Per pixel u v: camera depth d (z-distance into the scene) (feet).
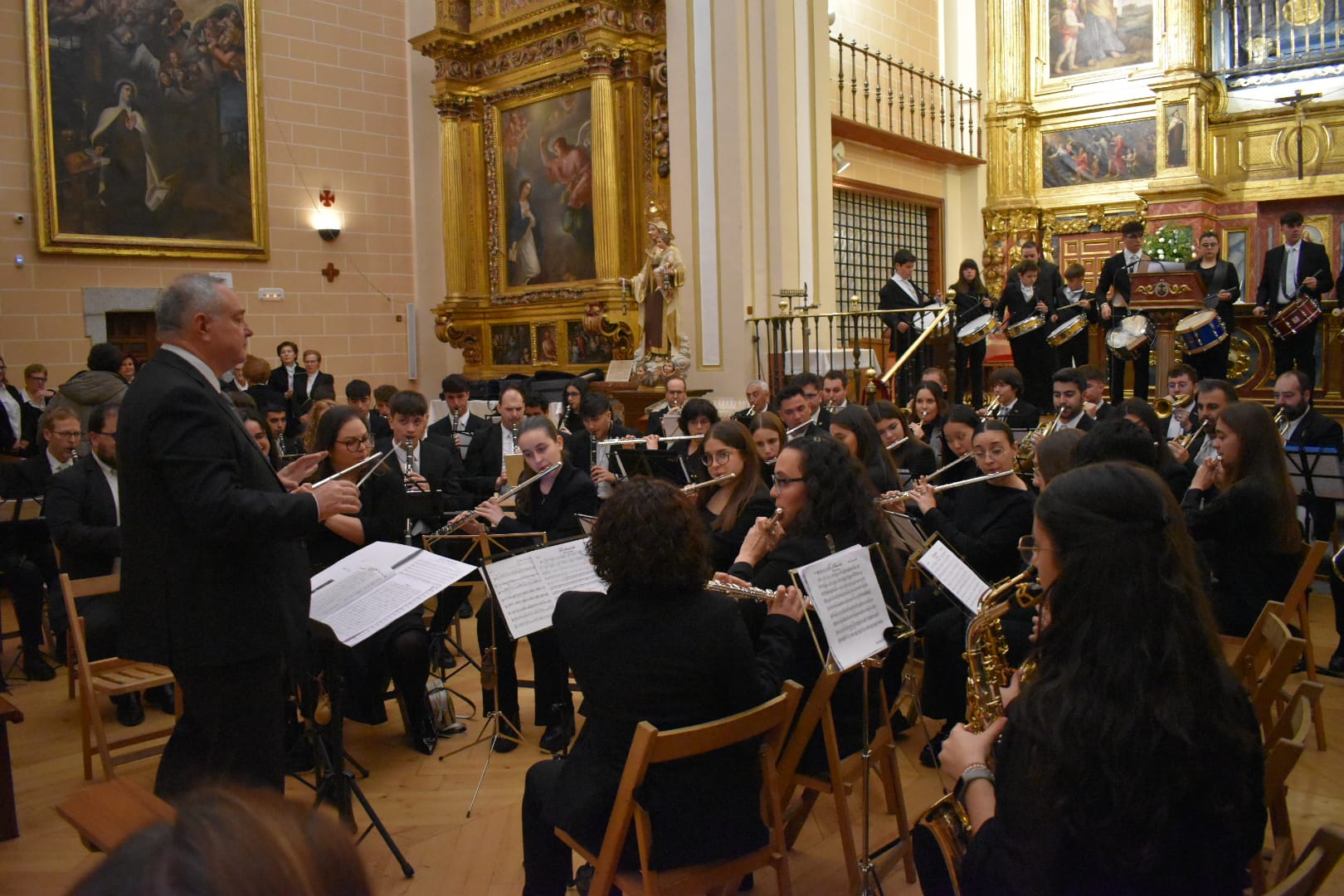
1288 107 42.01
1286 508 13.74
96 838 5.25
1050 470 11.95
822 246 32.53
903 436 18.81
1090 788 4.90
